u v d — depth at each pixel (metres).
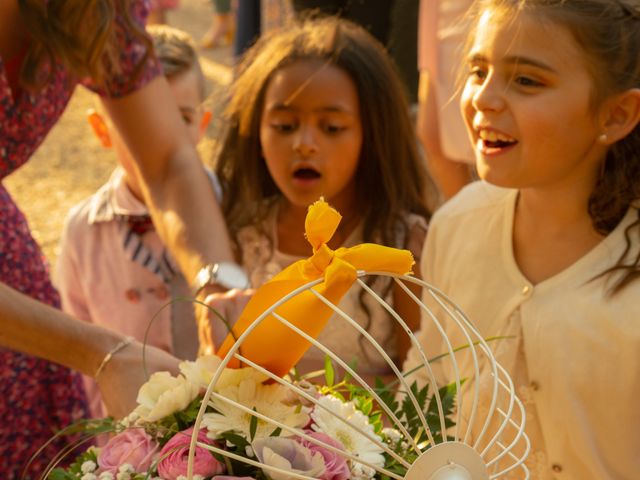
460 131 2.58
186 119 2.43
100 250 2.28
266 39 2.30
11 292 1.46
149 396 1.15
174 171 1.84
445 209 1.72
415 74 3.29
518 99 1.41
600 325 1.43
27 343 1.48
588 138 1.43
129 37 1.76
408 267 1.07
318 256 1.05
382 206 2.10
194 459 1.04
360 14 3.20
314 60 2.04
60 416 1.91
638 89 1.41
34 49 1.65
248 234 2.20
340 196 2.12
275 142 2.04
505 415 1.13
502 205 1.61
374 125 2.08
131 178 2.25
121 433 1.15
